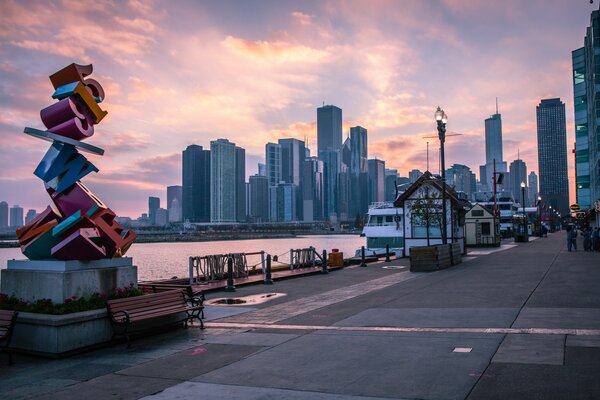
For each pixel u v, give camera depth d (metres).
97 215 11.39
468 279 20.14
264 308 14.83
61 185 11.20
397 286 19.06
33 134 10.74
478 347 8.81
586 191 82.69
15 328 9.85
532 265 25.19
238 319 13.08
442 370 7.58
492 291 16.06
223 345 10.10
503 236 84.38
